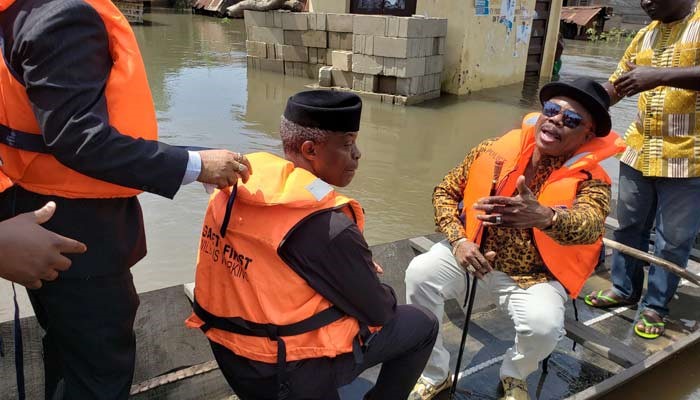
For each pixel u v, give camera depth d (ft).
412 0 31.89
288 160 5.77
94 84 4.49
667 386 8.63
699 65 8.52
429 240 10.80
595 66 43.91
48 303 5.10
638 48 9.58
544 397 8.04
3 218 5.11
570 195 7.09
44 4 4.34
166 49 40.96
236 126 22.29
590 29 60.49
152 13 71.82
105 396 5.56
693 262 11.66
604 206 7.00
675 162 8.95
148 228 13.57
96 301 5.22
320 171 5.67
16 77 4.45
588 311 10.42
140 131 4.87
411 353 6.35
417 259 7.93
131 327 5.71
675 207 9.18
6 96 4.54
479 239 7.59
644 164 9.36
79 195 4.89
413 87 28.73
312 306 5.34
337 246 5.20
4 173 4.86
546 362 8.46
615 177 19.16
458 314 9.99
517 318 7.22
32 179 4.82
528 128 7.72
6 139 4.66
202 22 62.80
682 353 9.36
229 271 5.47
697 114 8.71
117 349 5.55
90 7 4.46
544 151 7.28
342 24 30.48
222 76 32.27
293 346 5.30
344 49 31.07
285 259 5.21
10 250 3.84
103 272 5.16
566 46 56.39
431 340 6.44
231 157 5.08
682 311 10.48
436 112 27.35
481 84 33.35
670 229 9.29
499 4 32.30
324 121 5.35
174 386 7.57
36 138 4.64
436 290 7.72
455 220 7.75
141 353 7.86
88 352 5.37
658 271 9.52
